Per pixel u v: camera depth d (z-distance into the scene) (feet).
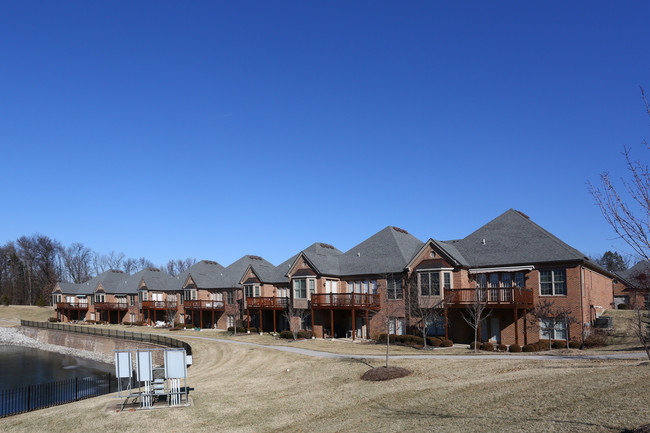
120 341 192.75
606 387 59.62
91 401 84.48
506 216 148.46
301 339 160.35
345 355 118.73
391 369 89.35
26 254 445.37
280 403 76.23
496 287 128.88
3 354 214.69
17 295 440.45
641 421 44.57
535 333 126.11
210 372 115.14
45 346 237.45
